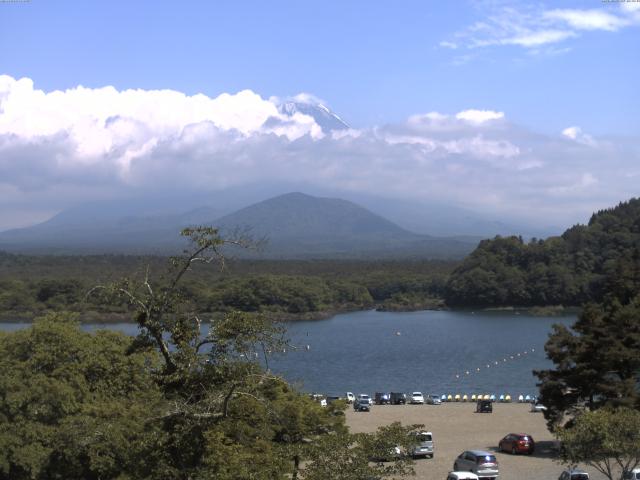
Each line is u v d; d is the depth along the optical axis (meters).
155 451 26.11
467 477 40.97
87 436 33.44
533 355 148.62
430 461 52.03
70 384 40.84
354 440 25.03
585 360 56.09
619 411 34.31
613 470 46.97
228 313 26.81
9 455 36.09
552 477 46.19
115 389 42.41
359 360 145.25
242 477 25.08
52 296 177.00
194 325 27.19
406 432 26.08
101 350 43.75
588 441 32.69
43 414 38.69
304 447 25.55
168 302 26.95
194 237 26.38
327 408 49.66
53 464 35.84
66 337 44.19
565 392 58.66
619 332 56.50
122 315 137.12
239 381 25.73
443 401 104.00
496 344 165.12
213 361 26.45
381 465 25.38
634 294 78.75
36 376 40.28
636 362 54.84
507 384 118.88
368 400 87.12
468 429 69.75
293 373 129.50
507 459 53.38
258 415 27.47
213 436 25.56
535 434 66.19
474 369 134.12
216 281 191.88
